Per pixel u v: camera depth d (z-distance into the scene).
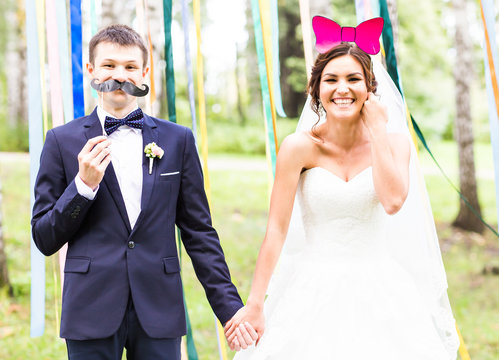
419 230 2.78
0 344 5.12
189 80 3.25
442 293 2.74
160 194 2.37
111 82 2.34
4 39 16.58
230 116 18.64
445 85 14.77
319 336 2.49
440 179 12.57
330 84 2.57
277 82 3.34
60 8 3.33
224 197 10.73
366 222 2.60
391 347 2.45
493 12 3.35
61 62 3.29
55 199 2.34
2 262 6.35
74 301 2.26
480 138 16.88
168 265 2.36
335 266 2.58
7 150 14.62
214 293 2.46
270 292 2.75
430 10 13.38
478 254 9.05
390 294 2.54
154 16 5.38
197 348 5.20
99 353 2.26
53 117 3.24
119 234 2.30
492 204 11.67
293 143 2.64
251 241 8.61
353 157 2.65
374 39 2.59
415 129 3.21
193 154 2.51
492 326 6.29
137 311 2.27
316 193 2.60
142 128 2.41
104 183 2.32
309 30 3.36
